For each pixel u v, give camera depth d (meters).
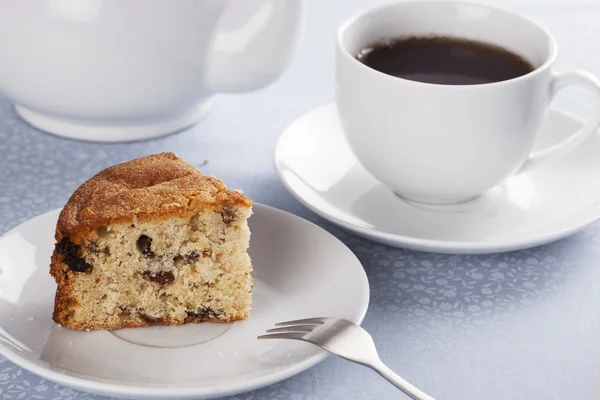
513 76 0.71
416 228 0.69
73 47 0.71
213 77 0.73
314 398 0.61
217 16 0.72
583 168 0.73
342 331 0.61
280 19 0.72
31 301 0.64
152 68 0.72
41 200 0.72
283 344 0.62
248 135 0.77
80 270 0.64
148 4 0.70
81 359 0.62
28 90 0.73
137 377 0.61
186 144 0.76
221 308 0.65
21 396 0.62
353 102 0.69
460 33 0.73
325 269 0.66
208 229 0.64
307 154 0.74
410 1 0.73
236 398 0.61
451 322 0.65
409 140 0.68
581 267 0.69
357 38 0.72
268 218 0.69
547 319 0.65
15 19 0.70
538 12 0.92
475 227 0.69
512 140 0.69
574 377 0.62
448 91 0.67
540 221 0.69
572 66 0.85
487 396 0.61
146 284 0.64
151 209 0.64
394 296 0.67
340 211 0.70
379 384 0.62
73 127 0.76
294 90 0.82
